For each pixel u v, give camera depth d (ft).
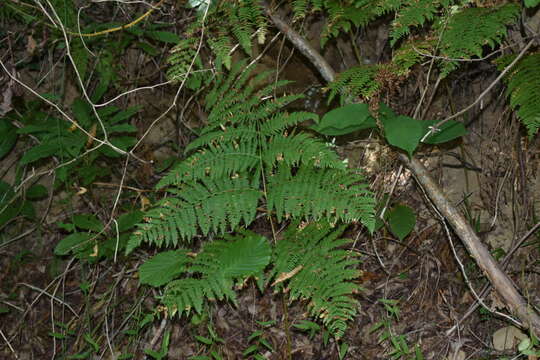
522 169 6.13
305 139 5.10
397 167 6.49
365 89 5.31
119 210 6.84
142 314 6.32
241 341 6.15
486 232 6.32
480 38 5.09
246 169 5.46
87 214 6.47
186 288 4.84
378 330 6.05
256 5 5.80
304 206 4.95
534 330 5.19
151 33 6.64
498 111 6.37
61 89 6.86
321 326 6.08
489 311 5.77
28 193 6.69
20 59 7.09
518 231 6.14
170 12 6.92
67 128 6.34
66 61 7.15
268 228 6.48
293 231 5.10
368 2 5.70
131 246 4.95
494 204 6.36
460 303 6.10
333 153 5.02
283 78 7.11
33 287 6.46
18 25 6.98
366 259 6.46
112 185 6.63
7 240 7.01
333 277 4.86
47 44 6.94
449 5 5.53
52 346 6.49
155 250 6.26
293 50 6.67
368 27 6.93
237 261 4.79
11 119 6.86
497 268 5.30
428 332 5.99
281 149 5.12
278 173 5.12
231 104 5.57
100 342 6.30
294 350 6.04
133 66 7.23
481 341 5.88
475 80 6.45
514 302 5.24
